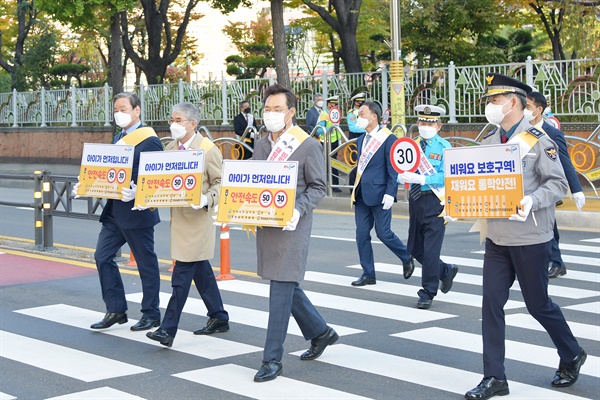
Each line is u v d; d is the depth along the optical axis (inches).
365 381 253.1
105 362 277.7
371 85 927.7
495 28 1069.8
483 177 230.5
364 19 1218.6
